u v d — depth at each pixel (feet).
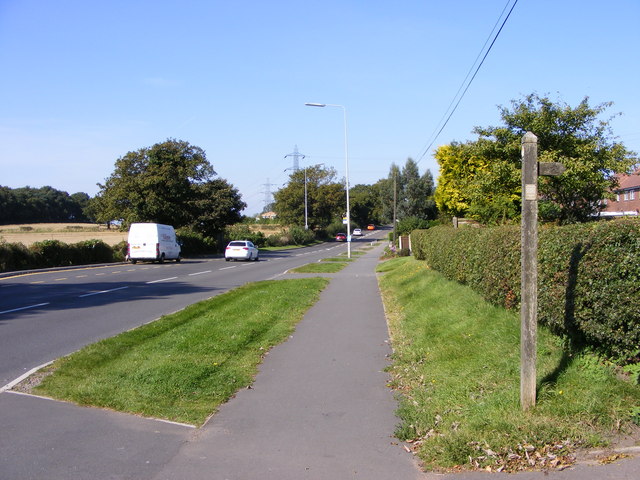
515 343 23.16
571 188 50.60
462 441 15.79
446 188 125.08
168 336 32.99
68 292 60.90
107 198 171.63
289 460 16.03
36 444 16.96
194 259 153.17
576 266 19.66
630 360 17.97
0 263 94.94
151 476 14.93
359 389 23.07
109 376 24.11
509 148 54.90
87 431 18.08
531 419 16.39
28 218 361.71
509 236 28.12
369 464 15.70
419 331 32.19
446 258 47.29
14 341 32.73
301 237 277.64
